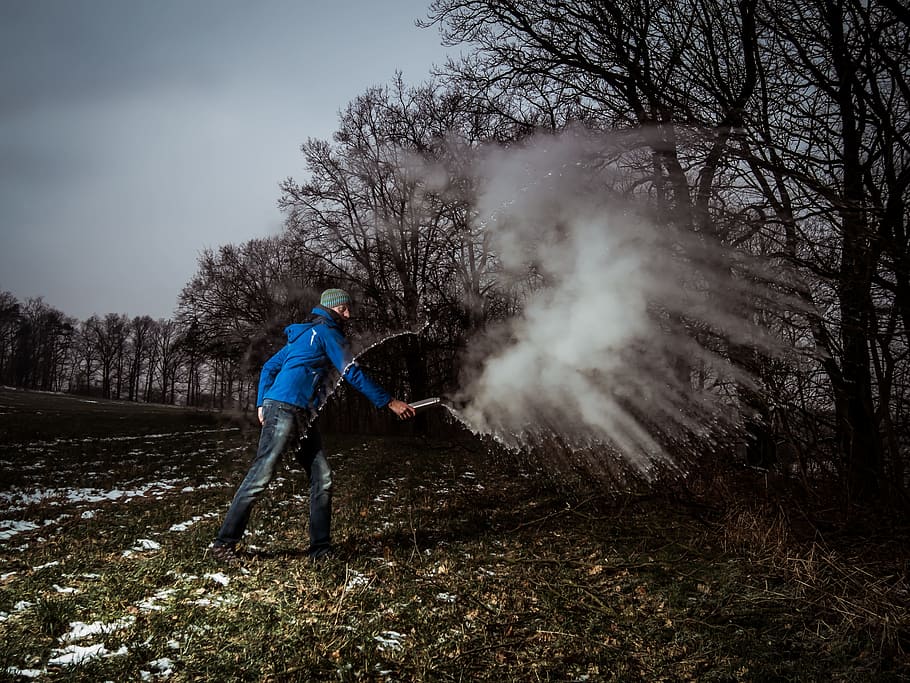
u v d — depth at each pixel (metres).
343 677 2.97
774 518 5.78
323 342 4.78
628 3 8.63
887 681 3.33
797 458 6.26
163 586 4.02
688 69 7.18
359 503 7.41
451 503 7.55
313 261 28.11
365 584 4.25
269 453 4.61
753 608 4.30
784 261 5.79
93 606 3.59
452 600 4.13
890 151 6.46
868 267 5.15
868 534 5.54
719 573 4.98
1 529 5.71
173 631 3.31
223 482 9.30
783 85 6.67
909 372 5.69
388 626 3.62
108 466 11.16
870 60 6.71
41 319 98.81
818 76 6.62
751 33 6.88
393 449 15.90
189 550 4.81
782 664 3.50
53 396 72.38
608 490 7.68
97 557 4.63
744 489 6.64
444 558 5.02
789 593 4.55
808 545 5.25
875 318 5.53
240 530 4.58
